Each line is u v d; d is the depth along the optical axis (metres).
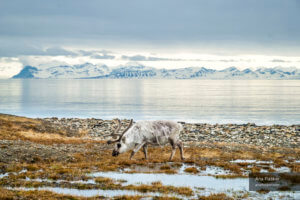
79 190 12.73
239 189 13.09
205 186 13.58
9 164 17.58
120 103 133.75
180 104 128.00
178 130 20.28
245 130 46.44
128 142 19.66
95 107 114.38
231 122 73.25
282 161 20.78
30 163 18.67
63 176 14.93
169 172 16.30
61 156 21.03
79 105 123.00
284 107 113.81
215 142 36.28
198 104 127.88
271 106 118.19
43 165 17.77
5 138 29.80
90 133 43.69
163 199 11.41
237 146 31.62
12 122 38.94
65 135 39.62
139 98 168.50
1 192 11.71
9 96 184.12
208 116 85.50
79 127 49.16
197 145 30.97
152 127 19.83
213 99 159.38
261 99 158.75
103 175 15.56
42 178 14.59
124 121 58.22
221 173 16.47
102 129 47.41
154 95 199.88
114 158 21.12
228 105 122.88
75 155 21.64
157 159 20.41
